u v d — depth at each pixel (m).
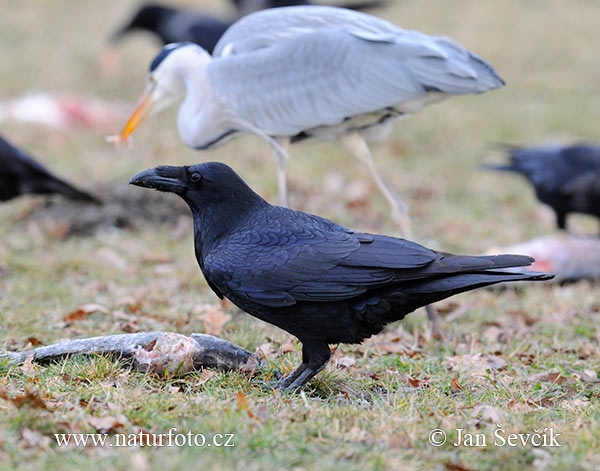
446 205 16.94
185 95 11.69
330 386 8.01
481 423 7.07
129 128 11.50
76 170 18.05
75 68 28.19
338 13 11.11
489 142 21.34
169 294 11.42
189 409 7.04
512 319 11.07
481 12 34.25
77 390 7.38
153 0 35.38
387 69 10.47
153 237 14.14
